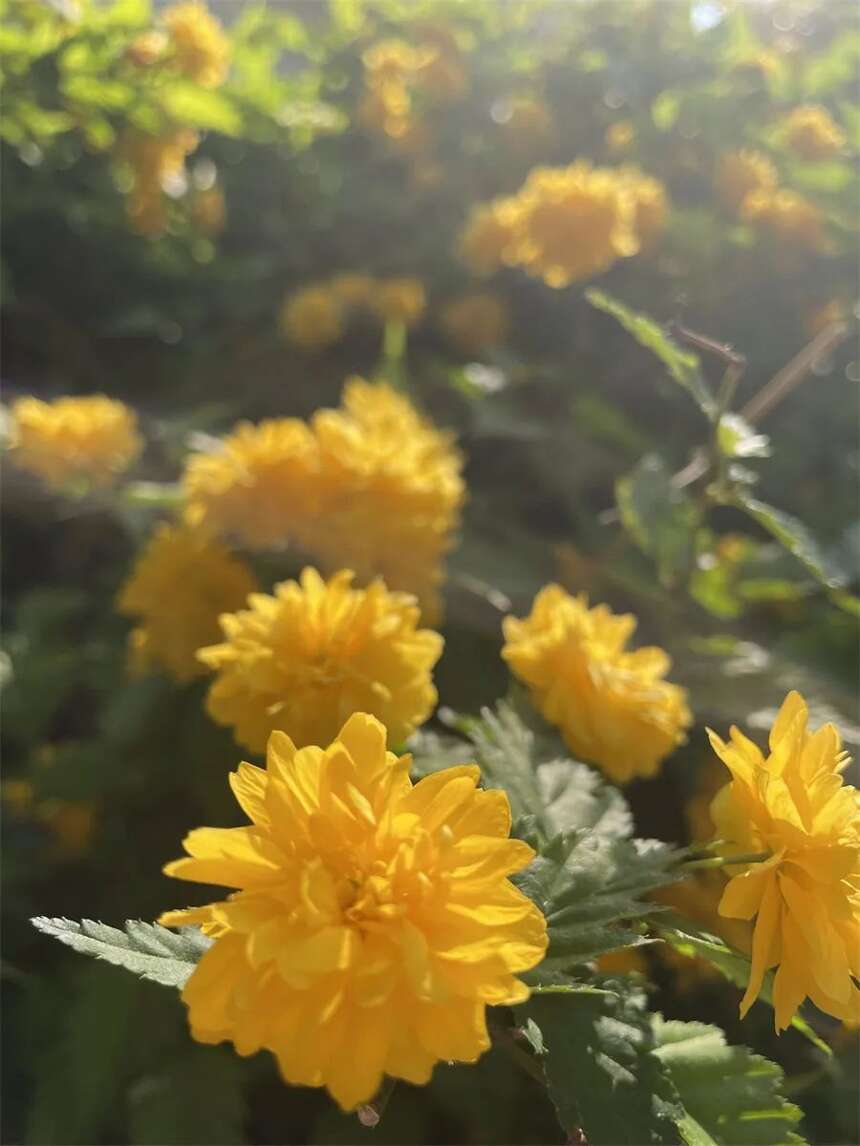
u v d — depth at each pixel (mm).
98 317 530
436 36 542
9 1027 267
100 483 388
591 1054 128
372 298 491
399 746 175
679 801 263
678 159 504
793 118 490
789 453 440
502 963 108
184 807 268
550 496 440
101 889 286
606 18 521
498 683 262
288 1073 105
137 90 402
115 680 339
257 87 523
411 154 545
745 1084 147
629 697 194
